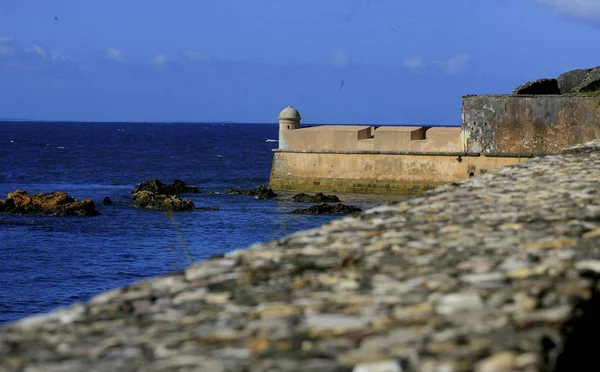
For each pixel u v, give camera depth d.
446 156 59.03
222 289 8.91
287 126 65.88
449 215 13.23
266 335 7.24
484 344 6.53
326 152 64.00
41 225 53.38
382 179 61.97
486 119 56.53
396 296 8.21
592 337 7.55
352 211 56.62
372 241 11.17
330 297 8.34
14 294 34.19
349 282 8.91
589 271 8.72
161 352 6.97
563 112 54.19
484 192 15.97
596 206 13.62
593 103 53.38
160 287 9.12
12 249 44.38
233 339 7.20
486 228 11.91
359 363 6.36
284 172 66.06
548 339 6.57
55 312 8.38
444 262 9.67
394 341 6.80
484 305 7.65
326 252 10.50
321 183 64.38
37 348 7.23
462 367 6.09
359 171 62.91
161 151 170.12
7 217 57.25
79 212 58.50
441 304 7.82
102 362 6.77
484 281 8.56
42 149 172.62
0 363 6.85
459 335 6.80
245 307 8.18
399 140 61.16
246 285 9.04
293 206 60.62
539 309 7.38
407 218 13.06
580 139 53.84
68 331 7.71
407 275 9.09
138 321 7.92
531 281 8.41
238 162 134.88
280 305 8.15
